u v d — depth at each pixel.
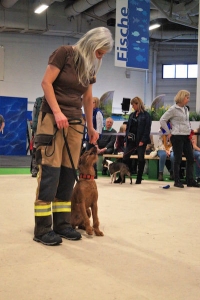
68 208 3.36
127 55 11.52
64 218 3.34
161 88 24.11
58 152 3.18
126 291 2.18
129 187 7.08
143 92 23.47
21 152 19.88
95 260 2.75
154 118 10.39
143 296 2.11
